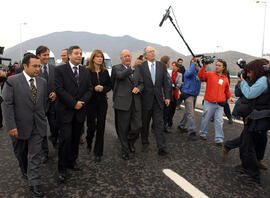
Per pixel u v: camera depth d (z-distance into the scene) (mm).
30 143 2799
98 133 3746
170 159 3844
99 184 2971
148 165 3590
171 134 5375
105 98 3785
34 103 2789
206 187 2910
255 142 3174
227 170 3430
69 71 3221
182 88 5512
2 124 6234
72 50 3229
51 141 4637
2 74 4340
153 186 2916
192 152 4184
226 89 4730
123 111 3852
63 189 2852
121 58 3934
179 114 7680
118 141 4809
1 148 4383
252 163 3066
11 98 2639
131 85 3922
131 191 2789
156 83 4027
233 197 2686
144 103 4086
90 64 3801
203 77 4801
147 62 4102
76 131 3346
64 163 3074
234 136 5215
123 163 3670
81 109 3289
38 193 2688
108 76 3879
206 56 4797
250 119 3078
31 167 2754
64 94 3107
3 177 3189
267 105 2953
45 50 3982
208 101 4711
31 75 2768
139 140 4953
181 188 2871
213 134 5398
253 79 3068
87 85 3373
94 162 3717
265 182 3086
